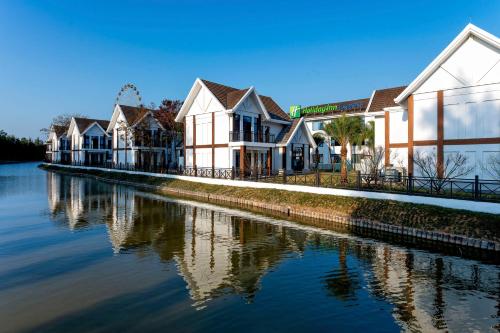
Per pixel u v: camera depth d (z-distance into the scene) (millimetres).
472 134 18672
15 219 18688
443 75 19719
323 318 7602
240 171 28953
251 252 12578
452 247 13086
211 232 15703
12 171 62500
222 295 8805
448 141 19469
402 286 9438
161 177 35875
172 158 50438
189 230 16094
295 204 20328
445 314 7805
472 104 18719
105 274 10273
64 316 7637
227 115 31703
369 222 16234
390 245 13492
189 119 35938
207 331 6996
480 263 11289
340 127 24188
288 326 7238
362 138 29250
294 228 16500
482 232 12828
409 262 11445
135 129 46344
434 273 10430
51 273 10367
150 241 14109
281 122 36812
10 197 27578
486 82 18234
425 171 18547
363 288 9297
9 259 11742
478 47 18500
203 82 33688
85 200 25938
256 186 24750
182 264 11219
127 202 24875
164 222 17906
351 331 7062
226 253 12445
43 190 32438
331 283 9656
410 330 7098
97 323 7316
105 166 51625
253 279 9938
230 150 31531
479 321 7473
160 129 49312
